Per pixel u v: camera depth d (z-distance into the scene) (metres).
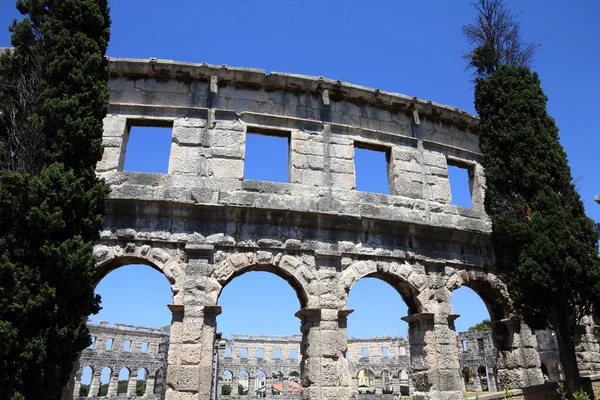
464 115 25.80
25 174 14.08
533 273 20.70
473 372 62.38
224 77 21.95
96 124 16.61
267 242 19.67
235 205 19.39
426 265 21.88
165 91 21.53
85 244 14.52
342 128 22.83
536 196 22.44
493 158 24.36
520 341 23.27
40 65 16.86
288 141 22.47
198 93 21.70
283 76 22.36
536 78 25.44
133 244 18.72
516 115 23.95
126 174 19.62
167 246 18.95
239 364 79.94
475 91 26.28
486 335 62.25
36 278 13.38
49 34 16.98
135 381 68.75
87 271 14.44
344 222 20.70
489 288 23.91
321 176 21.64
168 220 19.27
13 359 12.81
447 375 20.30
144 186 19.42
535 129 23.78
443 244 22.72
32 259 13.72
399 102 24.28
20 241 13.77
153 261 18.64
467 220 23.50
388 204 22.11
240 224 19.77
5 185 13.81
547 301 20.91
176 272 18.58
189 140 20.73
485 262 23.48
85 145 16.22
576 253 20.53
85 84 16.91
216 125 21.17
